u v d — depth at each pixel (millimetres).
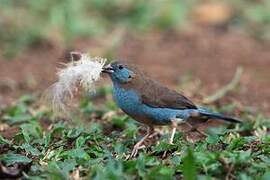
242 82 16594
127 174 8992
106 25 21016
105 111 13180
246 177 8664
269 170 9031
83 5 21484
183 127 12391
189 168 8648
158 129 12000
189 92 15414
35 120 12531
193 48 19641
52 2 21047
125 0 21781
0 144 10445
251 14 21781
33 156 10133
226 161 9023
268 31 20984
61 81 10891
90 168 9336
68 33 19781
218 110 13805
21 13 20312
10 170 9148
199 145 10219
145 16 21359
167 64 18188
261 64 18359
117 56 18625
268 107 14672
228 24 21469
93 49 18797
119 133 11531
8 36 19422
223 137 10945
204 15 21688
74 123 12078
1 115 13352
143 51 19297
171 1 21938
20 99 14266
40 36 19344
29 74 17000
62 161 9805
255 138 10664
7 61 18188
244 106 14539
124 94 10992
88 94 13430
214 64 18266
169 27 21125
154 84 11047
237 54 19203
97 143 10797
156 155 10242
